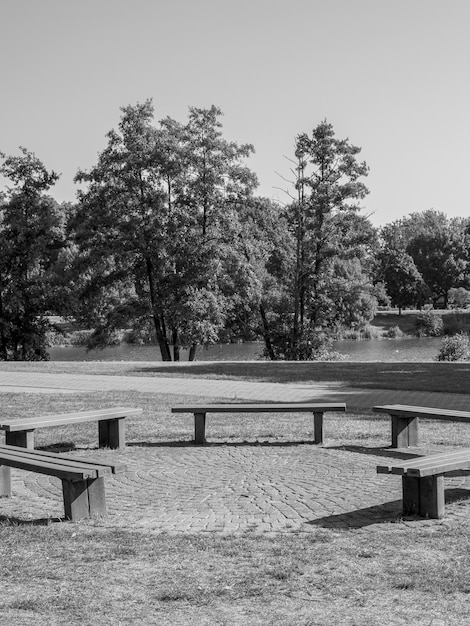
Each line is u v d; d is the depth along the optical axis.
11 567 5.13
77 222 38.72
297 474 8.72
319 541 5.84
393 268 87.75
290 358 41.22
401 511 6.84
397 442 10.48
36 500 7.57
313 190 40.97
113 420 10.68
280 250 42.25
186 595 4.58
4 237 41.00
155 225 36.81
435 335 62.53
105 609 4.38
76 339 57.34
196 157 37.91
